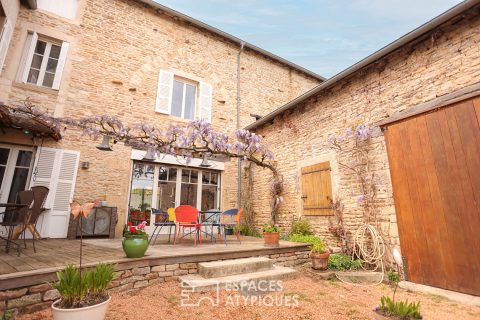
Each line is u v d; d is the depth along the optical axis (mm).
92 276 2164
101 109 6359
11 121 4719
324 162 5629
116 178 6207
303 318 2508
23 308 2303
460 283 3168
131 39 7129
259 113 9008
